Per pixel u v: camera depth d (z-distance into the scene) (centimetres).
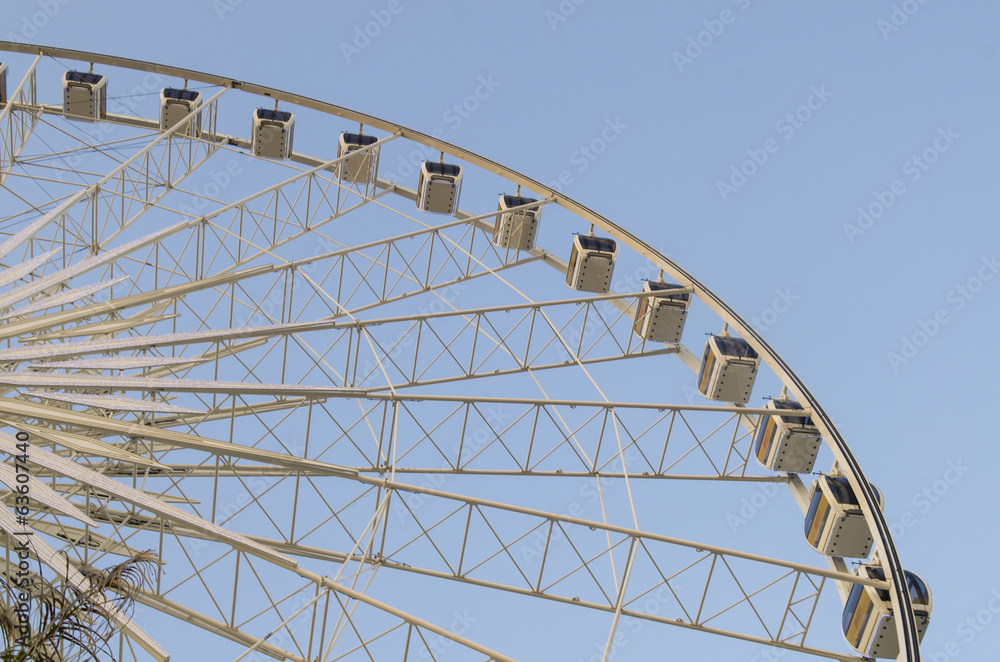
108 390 2153
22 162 3450
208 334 2358
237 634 1925
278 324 2525
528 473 2502
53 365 2081
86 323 2527
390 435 2358
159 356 2334
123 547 1947
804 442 2830
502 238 3753
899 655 2189
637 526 2184
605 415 2573
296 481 2125
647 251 3412
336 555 2170
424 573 2144
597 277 3559
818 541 2675
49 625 1231
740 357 3056
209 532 1850
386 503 2141
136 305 2620
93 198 3034
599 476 2538
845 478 2698
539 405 2505
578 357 3089
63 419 1997
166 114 3872
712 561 2194
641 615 2150
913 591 2383
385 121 3803
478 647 1875
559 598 2152
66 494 2114
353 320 2670
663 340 3275
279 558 1891
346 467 2173
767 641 2239
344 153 3912
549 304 3019
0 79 3553
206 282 2784
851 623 2445
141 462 2028
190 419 2556
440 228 3281
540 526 2161
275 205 3341
